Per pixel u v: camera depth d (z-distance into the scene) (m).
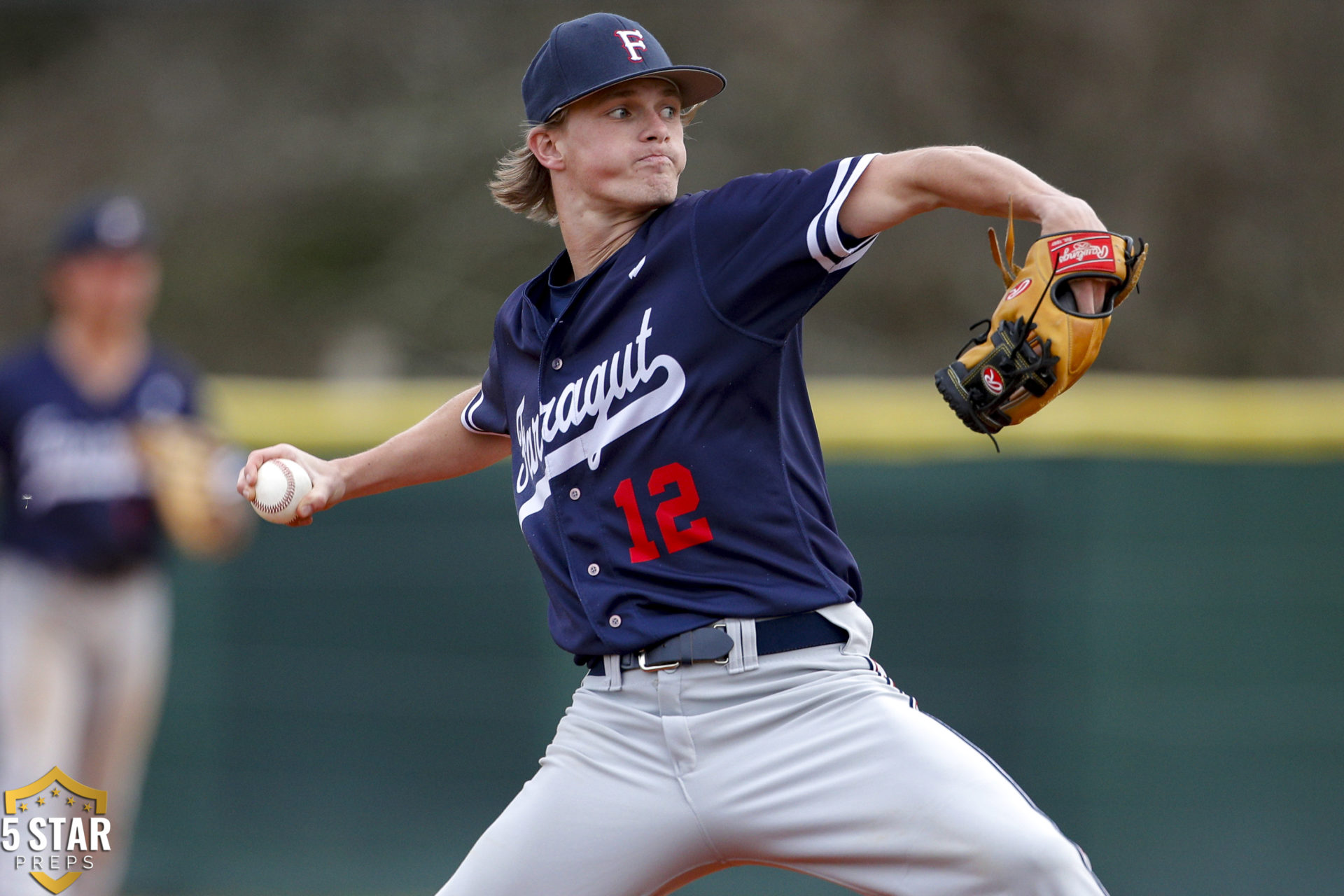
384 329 56.78
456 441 12.61
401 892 22.92
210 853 23.39
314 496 12.20
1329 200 53.94
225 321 60.69
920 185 9.59
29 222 64.19
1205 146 53.75
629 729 10.52
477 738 23.03
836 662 10.32
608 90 10.60
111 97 67.06
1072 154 55.09
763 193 10.06
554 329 10.79
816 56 56.56
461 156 60.88
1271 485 21.39
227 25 67.44
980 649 21.69
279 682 23.55
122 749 20.77
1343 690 21.16
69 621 20.05
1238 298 53.03
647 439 10.31
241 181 63.50
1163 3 54.72
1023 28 55.81
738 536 10.30
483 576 23.22
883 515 22.06
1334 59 54.25
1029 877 9.42
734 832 10.25
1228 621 21.30
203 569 23.77
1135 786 21.14
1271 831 21.00
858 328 53.88
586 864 10.45
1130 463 21.45
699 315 10.14
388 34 64.62
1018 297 9.54
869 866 9.91
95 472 20.03
